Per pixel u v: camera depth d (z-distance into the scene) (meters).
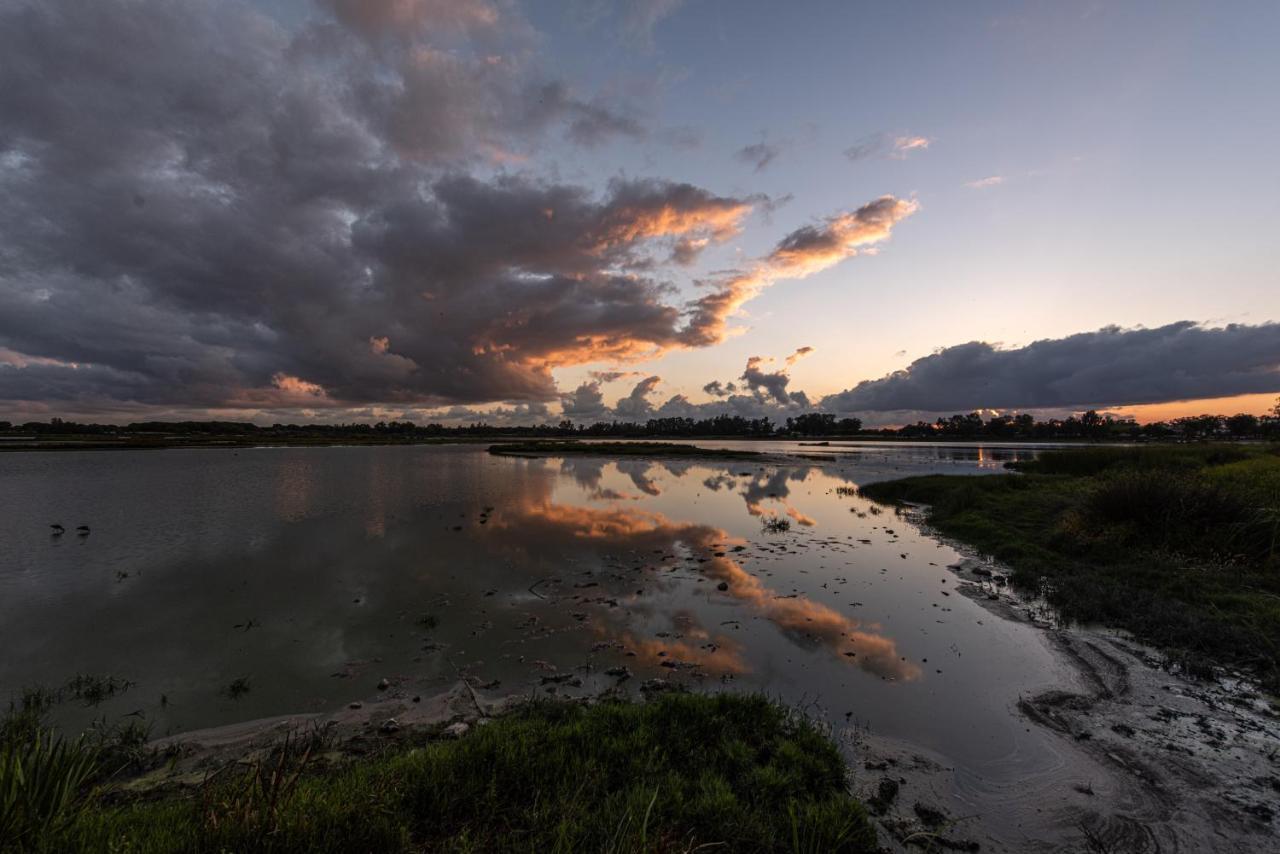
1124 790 4.74
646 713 5.50
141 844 3.26
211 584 10.56
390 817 3.73
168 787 4.59
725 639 8.08
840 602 9.80
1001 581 11.18
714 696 5.99
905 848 4.03
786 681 6.78
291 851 3.23
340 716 5.89
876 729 5.70
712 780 4.46
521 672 6.96
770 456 57.69
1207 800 4.60
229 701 6.23
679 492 25.69
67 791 3.46
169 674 6.89
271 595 9.94
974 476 27.16
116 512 18.62
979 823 4.32
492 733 4.98
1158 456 24.38
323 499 21.98
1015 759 5.18
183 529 15.68
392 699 6.28
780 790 4.45
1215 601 8.86
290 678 6.78
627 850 3.37
